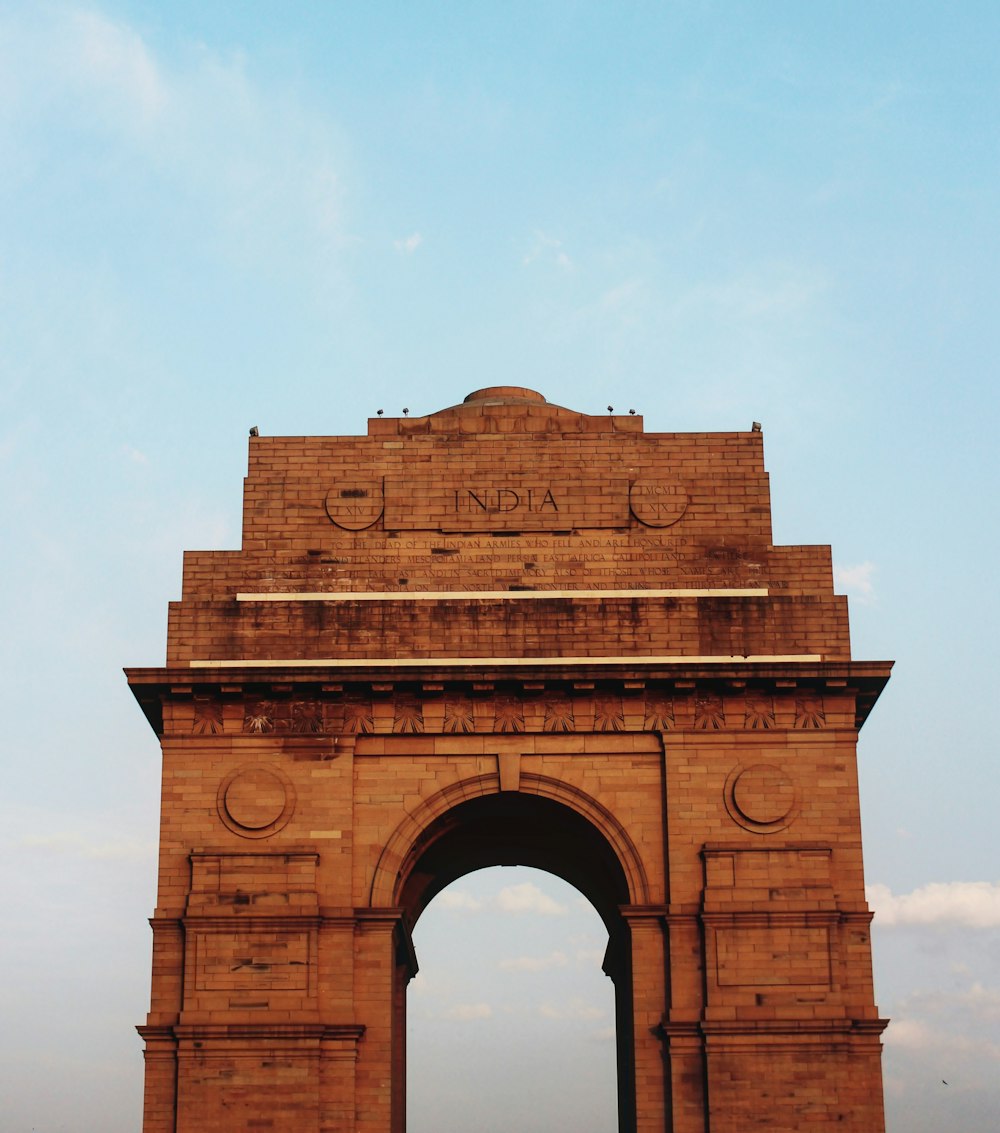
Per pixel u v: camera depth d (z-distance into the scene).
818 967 77.75
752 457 85.62
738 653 82.00
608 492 85.06
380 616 82.44
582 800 80.19
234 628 82.31
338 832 79.56
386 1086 77.06
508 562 84.06
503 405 87.75
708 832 79.38
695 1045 77.12
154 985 77.94
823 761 80.12
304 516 84.69
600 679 80.19
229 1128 76.00
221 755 80.31
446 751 80.69
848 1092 76.38
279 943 78.12
